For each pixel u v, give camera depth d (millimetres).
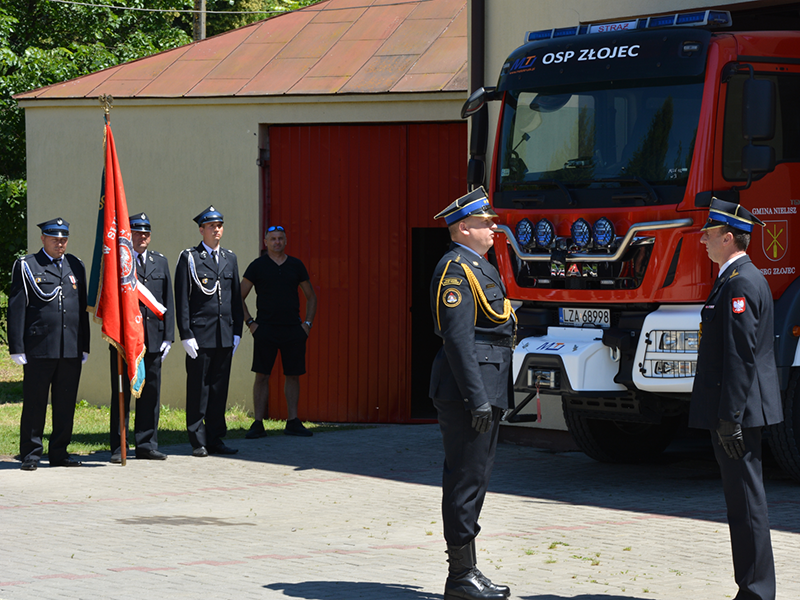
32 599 5453
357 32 15094
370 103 13539
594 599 5488
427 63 13805
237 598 5473
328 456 10766
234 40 15656
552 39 9164
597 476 9586
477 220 5551
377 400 13789
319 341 13969
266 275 12203
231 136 14188
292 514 7871
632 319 8344
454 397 5473
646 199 8219
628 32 8648
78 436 12273
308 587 5711
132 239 10406
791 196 8555
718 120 8125
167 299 10602
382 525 7469
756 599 5242
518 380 8750
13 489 8938
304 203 14008
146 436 10562
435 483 9227
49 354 9898
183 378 14492
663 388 8102
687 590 5660
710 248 5441
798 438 8523
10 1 22953
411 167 13570
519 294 9016
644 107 8406
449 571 5473
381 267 13750
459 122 13328
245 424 13367
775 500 8266
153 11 24828
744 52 8297
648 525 7395
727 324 5227
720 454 5332
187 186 14445
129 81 15016
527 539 6953
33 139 15211
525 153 9078
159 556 6477
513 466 10172
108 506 8195
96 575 5984
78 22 23734
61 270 10031
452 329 5371
